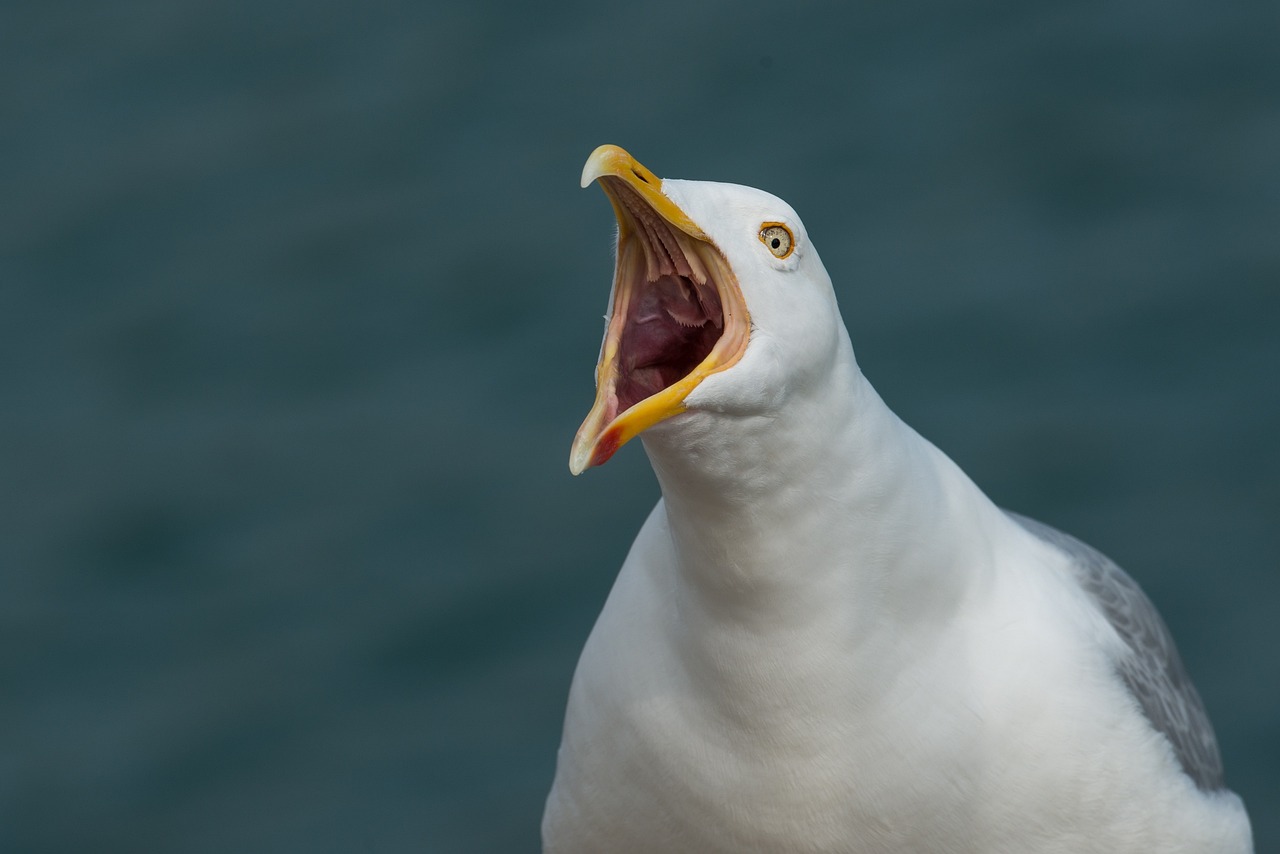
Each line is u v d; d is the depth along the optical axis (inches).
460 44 987.9
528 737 679.7
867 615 223.5
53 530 776.3
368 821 661.9
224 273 882.8
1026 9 957.2
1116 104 905.5
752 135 904.3
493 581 725.9
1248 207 845.2
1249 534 718.5
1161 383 774.5
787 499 214.8
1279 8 940.6
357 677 708.7
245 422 813.2
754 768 230.8
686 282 220.4
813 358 212.4
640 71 953.5
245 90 986.1
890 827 230.8
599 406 205.3
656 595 239.5
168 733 700.0
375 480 770.2
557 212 880.9
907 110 911.7
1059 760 231.0
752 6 982.4
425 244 873.5
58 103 994.7
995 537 244.4
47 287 888.9
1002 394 773.9
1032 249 832.3
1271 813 644.1
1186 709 273.9
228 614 739.4
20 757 697.6
